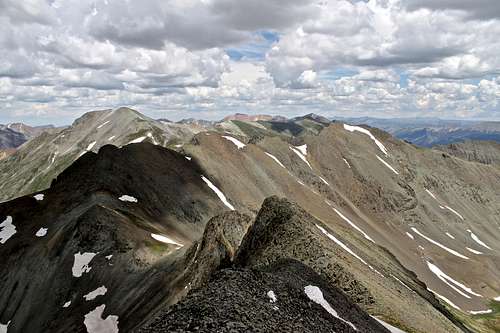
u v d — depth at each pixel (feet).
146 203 332.80
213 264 181.57
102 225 253.85
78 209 295.48
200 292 85.92
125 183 338.75
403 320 136.26
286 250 155.94
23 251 270.67
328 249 155.94
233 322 71.82
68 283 238.48
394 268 257.14
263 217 181.68
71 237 256.93
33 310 235.20
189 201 369.71
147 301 197.36
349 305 119.55
